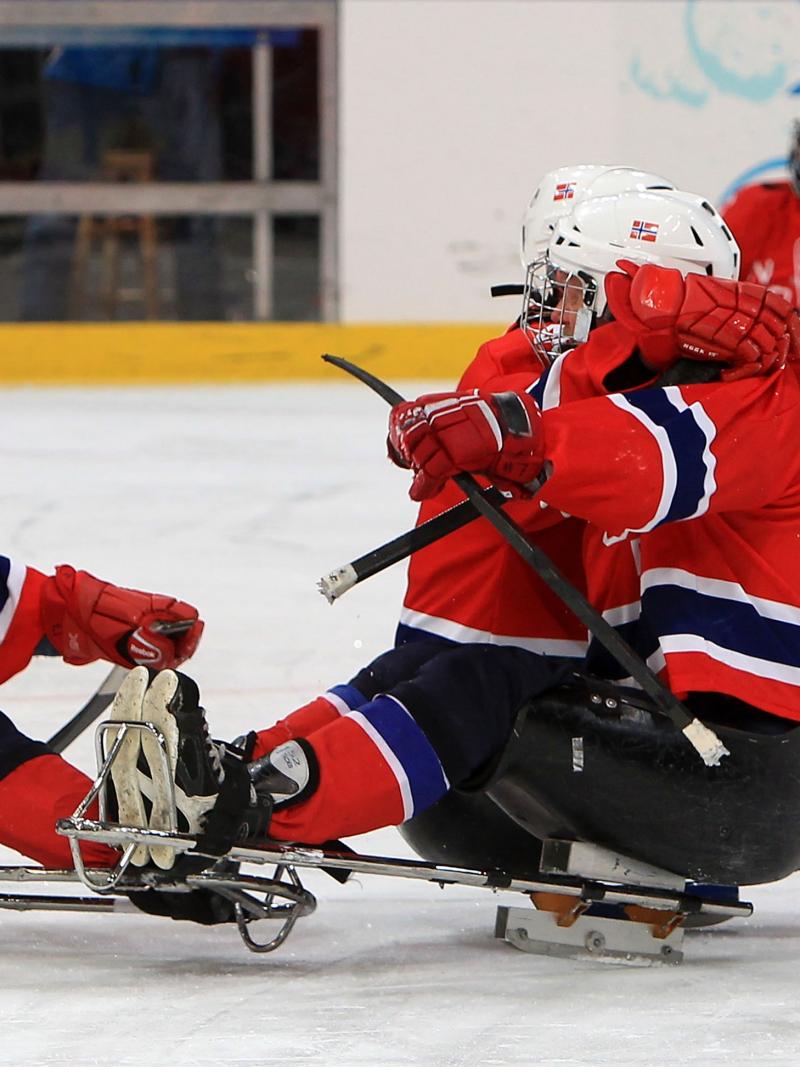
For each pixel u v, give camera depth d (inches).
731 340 278.1
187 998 269.3
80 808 270.7
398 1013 262.4
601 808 286.5
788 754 286.8
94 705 324.5
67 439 1035.3
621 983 280.5
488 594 303.1
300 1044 247.0
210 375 1330.0
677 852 291.3
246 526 774.5
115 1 1376.7
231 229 1402.6
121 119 1391.5
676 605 287.1
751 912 301.3
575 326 305.4
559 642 304.3
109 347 1321.4
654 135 1318.9
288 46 1382.9
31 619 303.3
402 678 308.3
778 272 717.9
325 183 1395.2
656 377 290.8
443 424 267.1
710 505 274.2
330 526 776.3
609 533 281.4
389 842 370.6
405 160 1334.9
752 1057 243.4
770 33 1295.5
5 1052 242.5
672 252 300.7
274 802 272.5
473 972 285.9
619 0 1306.6
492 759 284.0
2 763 292.4
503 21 1317.7
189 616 303.0
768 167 1311.5
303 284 1406.3
